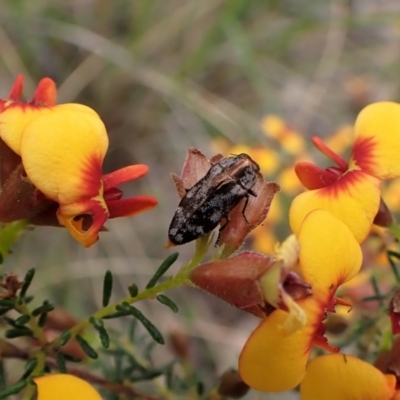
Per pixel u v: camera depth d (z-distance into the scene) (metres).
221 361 0.21
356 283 0.15
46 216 0.12
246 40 0.25
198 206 0.12
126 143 0.26
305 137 0.26
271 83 0.28
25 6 0.25
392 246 0.15
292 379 0.11
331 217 0.11
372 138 0.12
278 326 0.11
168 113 0.26
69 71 0.26
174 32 0.25
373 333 0.14
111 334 0.14
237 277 0.11
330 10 0.28
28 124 0.11
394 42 0.29
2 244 0.12
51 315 0.13
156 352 0.21
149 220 0.25
